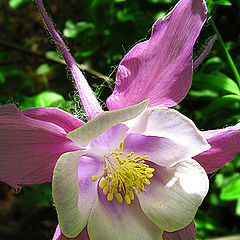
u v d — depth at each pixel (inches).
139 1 6.6
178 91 3.5
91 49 6.5
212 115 5.4
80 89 3.5
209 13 4.6
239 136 3.6
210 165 3.8
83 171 3.6
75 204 3.2
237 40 5.9
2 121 3.2
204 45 4.2
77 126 3.3
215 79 4.9
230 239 6.3
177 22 3.4
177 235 3.8
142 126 3.5
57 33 3.6
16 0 7.7
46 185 5.2
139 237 3.6
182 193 3.6
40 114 3.3
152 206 3.7
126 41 6.0
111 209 3.7
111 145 3.7
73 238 3.6
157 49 3.4
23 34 10.4
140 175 3.7
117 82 3.5
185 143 3.4
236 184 6.4
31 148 3.3
